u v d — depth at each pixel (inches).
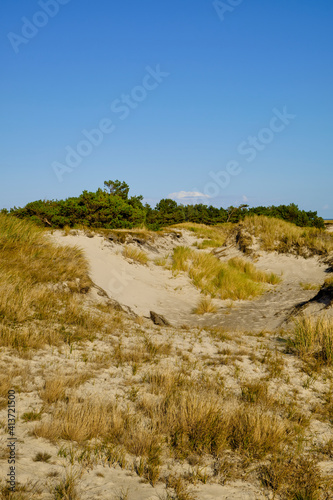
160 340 335.6
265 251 808.9
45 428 154.2
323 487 136.6
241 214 1720.0
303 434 177.3
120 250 699.4
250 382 241.8
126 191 1176.2
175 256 727.1
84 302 428.5
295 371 268.5
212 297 572.4
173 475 137.4
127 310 457.7
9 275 400.8
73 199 901.8
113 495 119.2
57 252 530.6
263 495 129.3
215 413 177.3
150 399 201.6
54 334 296.7
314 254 754.8
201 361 283.9
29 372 221.6
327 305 453.7
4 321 303.6
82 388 210.5
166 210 1855.3
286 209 1476.4
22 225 562.3
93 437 158.6
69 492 114.3
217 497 125.2
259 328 426.6
